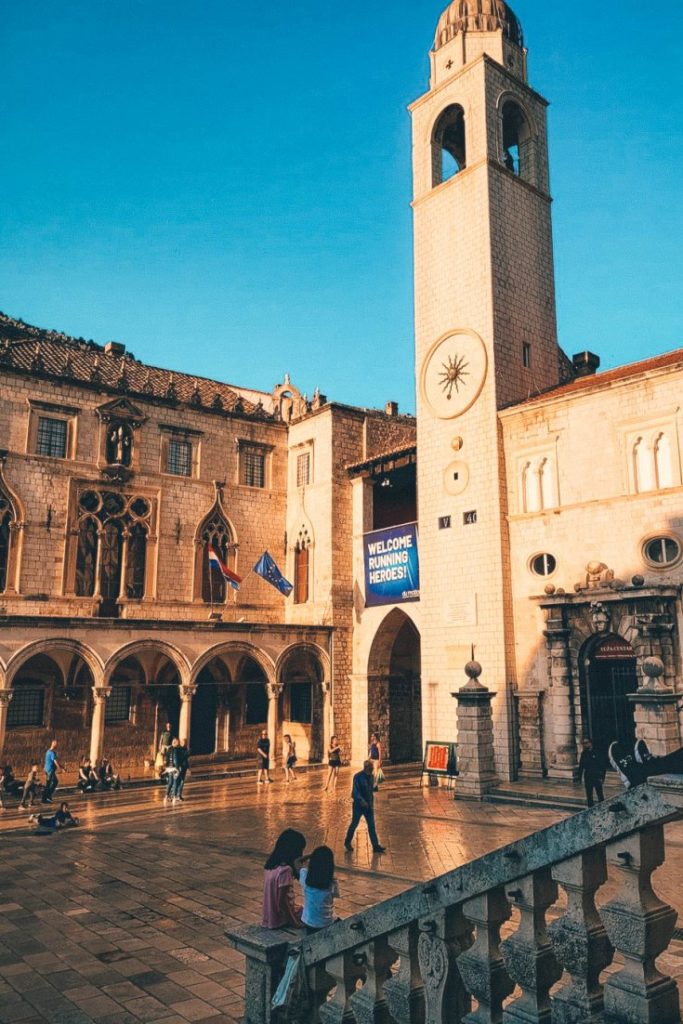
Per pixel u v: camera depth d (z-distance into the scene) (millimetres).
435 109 41469
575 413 33062
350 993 7914
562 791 28875
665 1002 5512
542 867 6082
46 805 31094
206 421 46812
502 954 6473
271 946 8594
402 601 42031
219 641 40406
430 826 24625
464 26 41375
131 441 43719
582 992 5855
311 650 44031
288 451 50062
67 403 41750
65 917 15312
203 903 16234
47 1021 10477
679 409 29797
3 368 39719
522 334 37938
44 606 39406
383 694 44750
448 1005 6809
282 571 48688
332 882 9898
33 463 40156
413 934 7262
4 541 39156
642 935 5488
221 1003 11047
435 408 38531
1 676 34094
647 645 28969
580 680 31672
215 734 45406
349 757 44156
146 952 13203
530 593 33719
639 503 30516
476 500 35938
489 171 38062
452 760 34656
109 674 36844
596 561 31516
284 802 30594
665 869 17297
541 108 42438
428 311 39750
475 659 34719
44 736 40000
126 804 31109
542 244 40406
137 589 43000
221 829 24906
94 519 41844
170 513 44438
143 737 42812
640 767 5492
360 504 46188
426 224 40688
